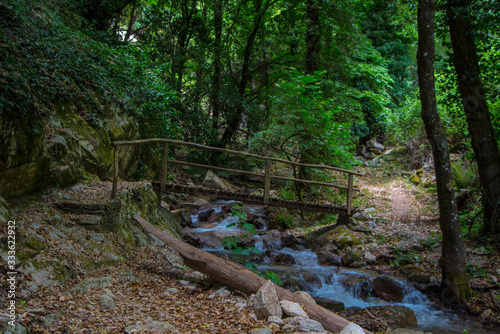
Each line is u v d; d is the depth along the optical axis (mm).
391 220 10859
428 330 5480
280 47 19703
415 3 8555
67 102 7609
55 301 3742
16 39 6805
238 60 18969
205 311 4168
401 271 7828
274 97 11859
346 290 7047
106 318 3662
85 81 8383
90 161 7586
